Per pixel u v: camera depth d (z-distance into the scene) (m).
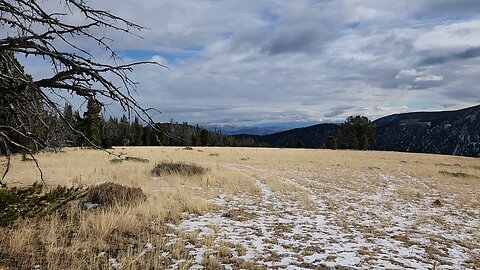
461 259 7.29
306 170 24.80
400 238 8.56
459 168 31.73
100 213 7.93
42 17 3.27
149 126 3.50
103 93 3.39
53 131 3.70
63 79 3.37
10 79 3.48
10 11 3.16
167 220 8.59
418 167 30.58
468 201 15.27
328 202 12.96
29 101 3.61
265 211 10.69
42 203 6.72
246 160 32.16
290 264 6.23
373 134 83.00
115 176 14.69
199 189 13.31
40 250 5.81
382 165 31.09
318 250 7.15
